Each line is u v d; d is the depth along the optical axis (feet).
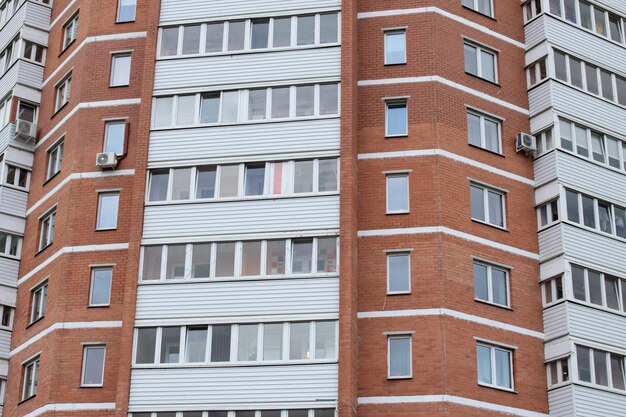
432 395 141.79
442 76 161.58
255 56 160.15
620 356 155.53
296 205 150.00
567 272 155.02
